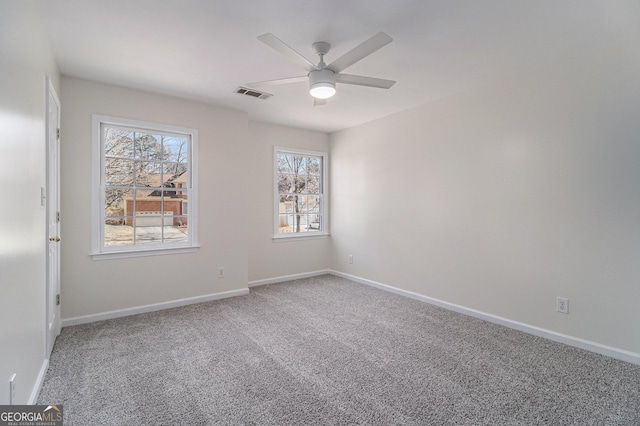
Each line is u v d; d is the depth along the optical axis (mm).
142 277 3373
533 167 2824
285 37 2271
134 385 2020
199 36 2262
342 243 5086
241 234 4070
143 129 3400
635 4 1879
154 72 2879
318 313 3400
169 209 3602
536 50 2471
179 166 3666
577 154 2559
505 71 2857
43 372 2039
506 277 3037
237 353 2475
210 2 1876
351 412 1772
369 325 3066
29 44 1712
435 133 3660
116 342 2643
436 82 3109
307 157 5223
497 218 3098
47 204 2156
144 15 2006
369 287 4480
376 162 4457
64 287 2963
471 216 3316
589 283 2514
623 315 2354
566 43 2365
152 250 3420
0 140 1248
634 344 2307
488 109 3145
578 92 2543
